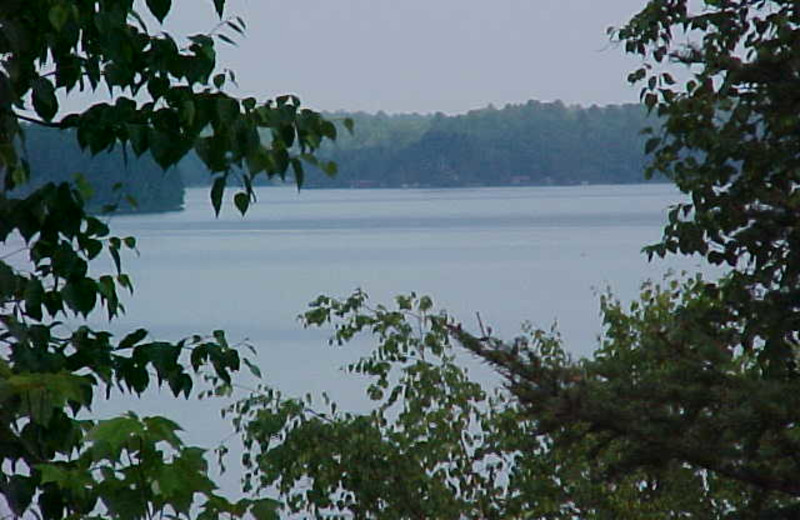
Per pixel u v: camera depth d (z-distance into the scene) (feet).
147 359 55.21
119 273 58.29
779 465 69.92
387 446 109.29
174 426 35.73
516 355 71.97
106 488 35.86
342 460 108.99
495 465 111.65
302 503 109.70
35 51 54.13
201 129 54.70
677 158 100.53
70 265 55.88
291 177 58.29
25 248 56.18
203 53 54.34
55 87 54.65
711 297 99.76
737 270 92.63
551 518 106.63
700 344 72.64
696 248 96.78
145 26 54.34
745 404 67.62
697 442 69.36
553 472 108.58
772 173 94.38
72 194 56.08
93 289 56.24
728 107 100.32
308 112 56.34
